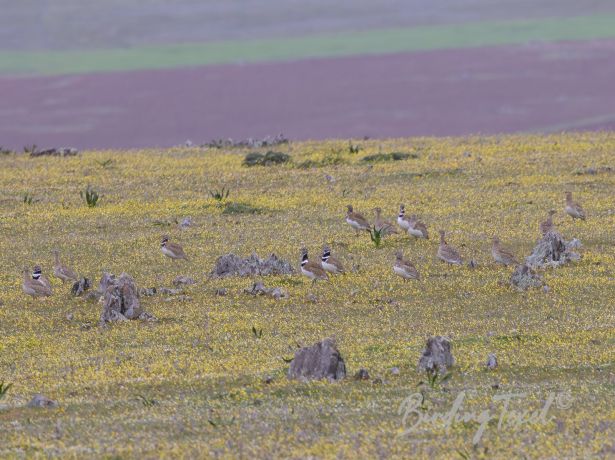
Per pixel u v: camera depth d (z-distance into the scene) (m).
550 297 119.88
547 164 193.75
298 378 92.75
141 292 124.44
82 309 120.81
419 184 182.00
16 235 155.25
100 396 90.31
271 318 114.44
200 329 110.88
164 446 76.88
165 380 93.94
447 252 132.75
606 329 107.56
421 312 115.69
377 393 88.62
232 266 132.25
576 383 91.25
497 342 103.38
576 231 149.25
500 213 161.50
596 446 75.31
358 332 108.44
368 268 133.50
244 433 79.38
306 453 74.50
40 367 100.06
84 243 149.50
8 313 118.81
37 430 81.69
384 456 73.81
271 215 163.75
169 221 161.25
